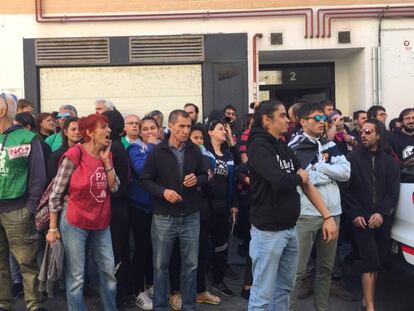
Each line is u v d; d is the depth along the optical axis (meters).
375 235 4.77
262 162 3.63
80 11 8.38
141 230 5.05
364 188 4.76
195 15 8.34
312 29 8.34
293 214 3.73
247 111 8.41
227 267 5.90
